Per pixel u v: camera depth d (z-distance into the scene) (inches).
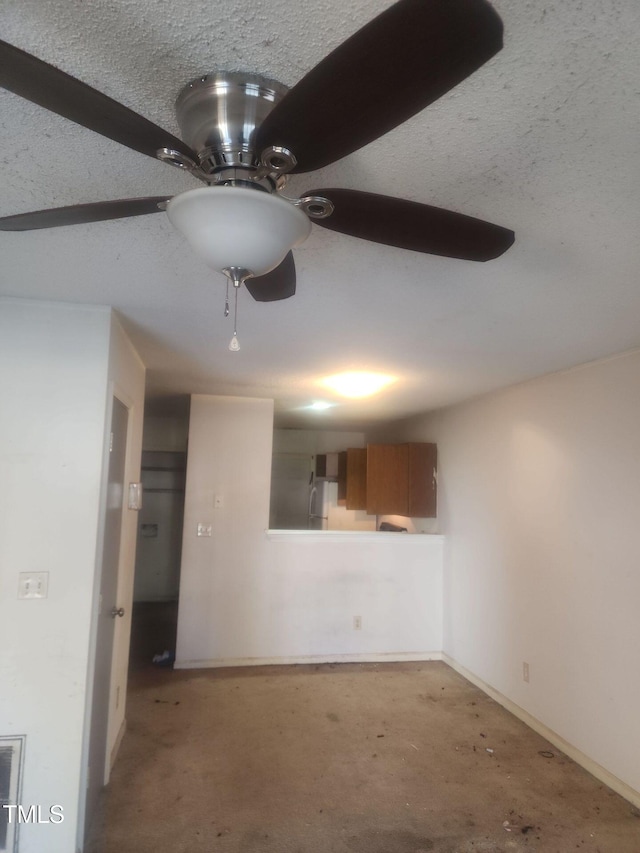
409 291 73.6
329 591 172.2
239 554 168.4
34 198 50.9
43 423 82.0
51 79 26.0
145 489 247.4
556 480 123.6
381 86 25.5
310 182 46.4
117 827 86.9
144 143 31.8
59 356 83.2
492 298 75.9
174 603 241.8
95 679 86.4
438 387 144.9
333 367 124.3
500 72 33.5
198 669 161.3
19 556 79.4
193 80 34.9
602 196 48.2
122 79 35.4
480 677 151.5
